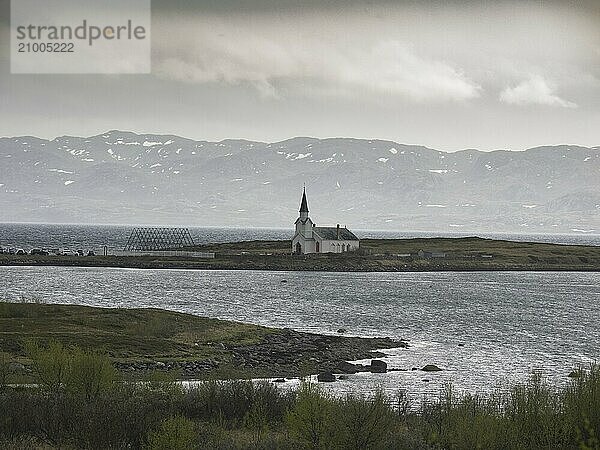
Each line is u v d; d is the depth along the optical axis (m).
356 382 119.50
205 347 142.38
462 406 76.06
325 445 65.81
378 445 66.31
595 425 67.75
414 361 141.00
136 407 76.69
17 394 82.19
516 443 66.06
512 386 116.12
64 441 70.75
